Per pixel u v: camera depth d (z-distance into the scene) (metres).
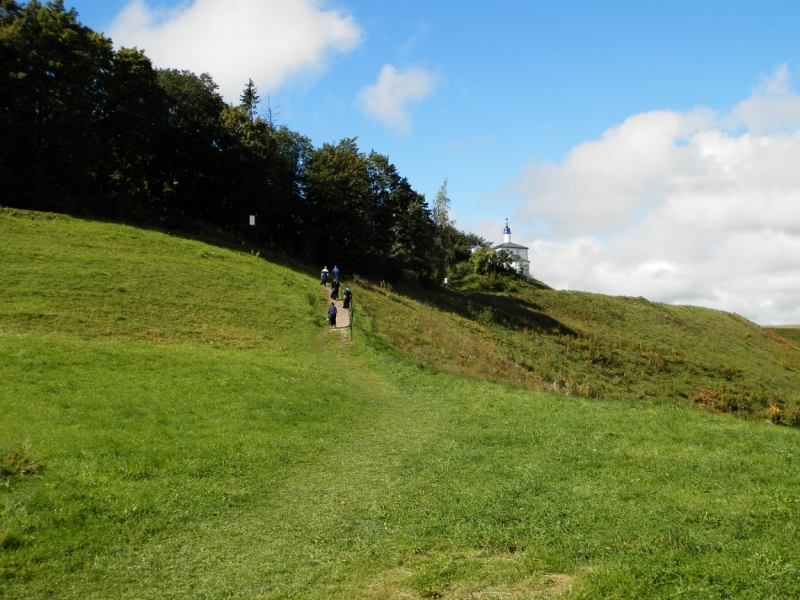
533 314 66.38
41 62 46.38
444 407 20.61
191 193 59.78
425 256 77.00
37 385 18.20
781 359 70.94
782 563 7.75
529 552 9.05
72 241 40.31
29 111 46.12
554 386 30.92
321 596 8.25
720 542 8.58
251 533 10.57
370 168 73.62
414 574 8.69
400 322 40.50
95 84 50.50
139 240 44.06
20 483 11.54
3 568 8.91
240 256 47.75
